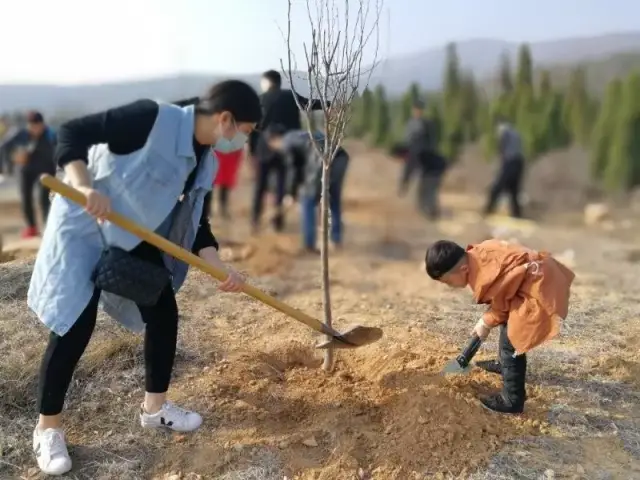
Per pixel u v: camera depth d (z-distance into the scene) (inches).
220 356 155.0
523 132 652.7
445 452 120.6
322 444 124.3
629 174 534.3
